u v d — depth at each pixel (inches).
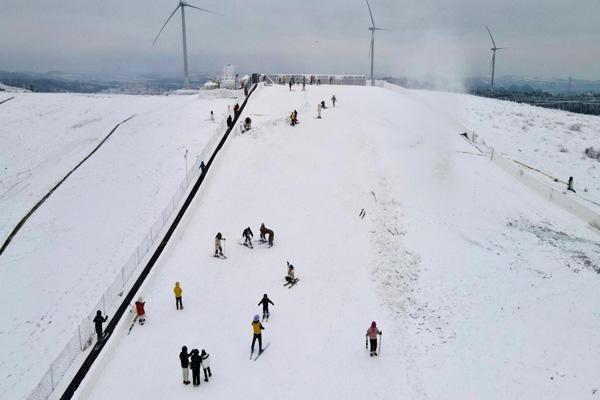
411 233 1174.3
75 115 2878.9
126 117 2723.9
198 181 1402.6
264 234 1095.0
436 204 1343.5
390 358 780.0
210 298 913.5
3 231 1553.9
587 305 982.4
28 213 1630.2
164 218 1187.9
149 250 1069.1
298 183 1373.0
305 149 1581.0
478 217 1322.6
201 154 1535.4
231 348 783.7
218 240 1033.5
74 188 1772.9
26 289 1189.1
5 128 2684.5
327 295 927.0
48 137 2539.4
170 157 1776.6
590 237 1295.5
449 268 1062.4
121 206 1519.4
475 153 1900.8
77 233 1422.2
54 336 989.2
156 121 2313.0
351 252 1064.8
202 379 717.3
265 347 784.3
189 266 1017.5
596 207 1489.9
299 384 716.0
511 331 890.7
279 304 895.7
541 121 3120.1
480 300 973.2
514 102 4052.7
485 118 3016.7
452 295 979.9
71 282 1179.9
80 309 1059.9
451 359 807.1
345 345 803.4
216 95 2613.2
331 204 1259.2
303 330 831.1
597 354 840.9
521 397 737.6
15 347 980.6
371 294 940.0
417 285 1000.2
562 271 1105.4
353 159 1505.9
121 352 769.6
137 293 913.5
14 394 836.0
